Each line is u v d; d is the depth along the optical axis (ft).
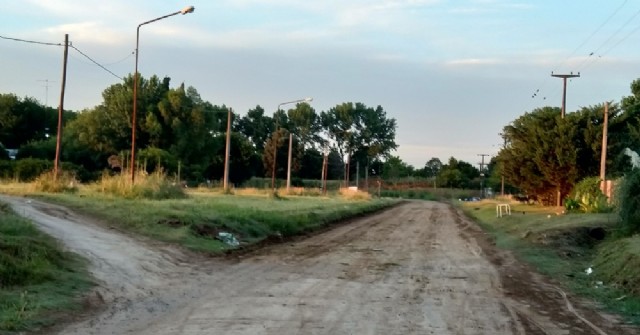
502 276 52.95
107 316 33.14
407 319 34.22
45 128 289.53
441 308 37.78
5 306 32.37
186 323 31.91
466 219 150.00
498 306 39.17
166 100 258.98
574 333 32.35
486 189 382.01
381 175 457.68
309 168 398.42
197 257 57.93
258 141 445.78
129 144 256.52
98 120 253.03
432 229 110.73
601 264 58.34
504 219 128.26
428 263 60.59
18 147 279.49
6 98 279.08
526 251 71.77
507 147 178.81
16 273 37.83
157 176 113.09
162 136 257.96
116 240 58.13
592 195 118.21
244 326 31.35
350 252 68.49
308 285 44.91
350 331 30.91
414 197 375.25
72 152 251.60
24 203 74.18
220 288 42.93
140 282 43.32
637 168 79.66
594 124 145.59
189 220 71.15
